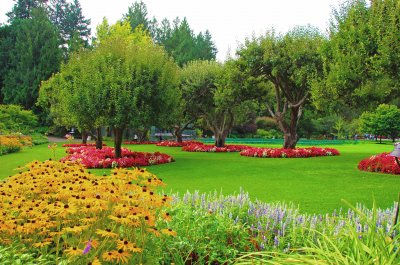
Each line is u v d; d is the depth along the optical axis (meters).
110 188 3.69
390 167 13.55
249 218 4.92
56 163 6.04
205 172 14.20
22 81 47.72
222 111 27.84
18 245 3.63
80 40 53.66
